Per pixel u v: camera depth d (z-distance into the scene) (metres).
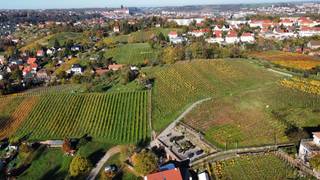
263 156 98.19
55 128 138.00
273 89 144.75
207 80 168.00
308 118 115.75
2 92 183.75
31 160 115.69
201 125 122.44
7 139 132.62
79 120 143.00
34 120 147.12
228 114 126.81
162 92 161.25
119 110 147.88
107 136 127.00
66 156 116.12
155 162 95.56
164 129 124.25
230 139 109.12
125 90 170.25
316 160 85.44
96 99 161.75
